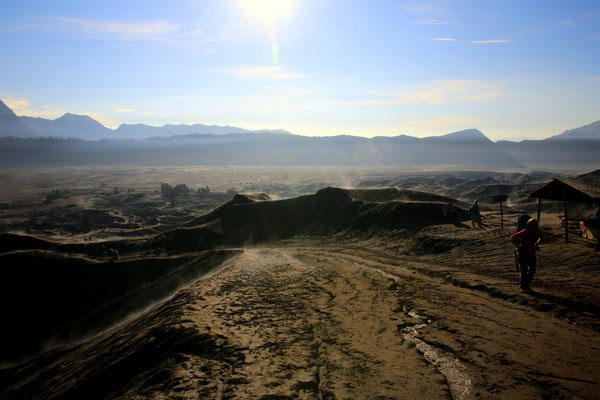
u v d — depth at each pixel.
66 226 160.75
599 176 69.94
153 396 6.00
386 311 9.99
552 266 13.28
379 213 38.16
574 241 16.11
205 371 6.71
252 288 13.02
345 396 5.66
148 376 7.07
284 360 7.03
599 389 5.66
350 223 41.09
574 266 12.87
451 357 6.99
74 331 32.75
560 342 7.48
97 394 7.62
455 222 30.05
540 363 6.59
